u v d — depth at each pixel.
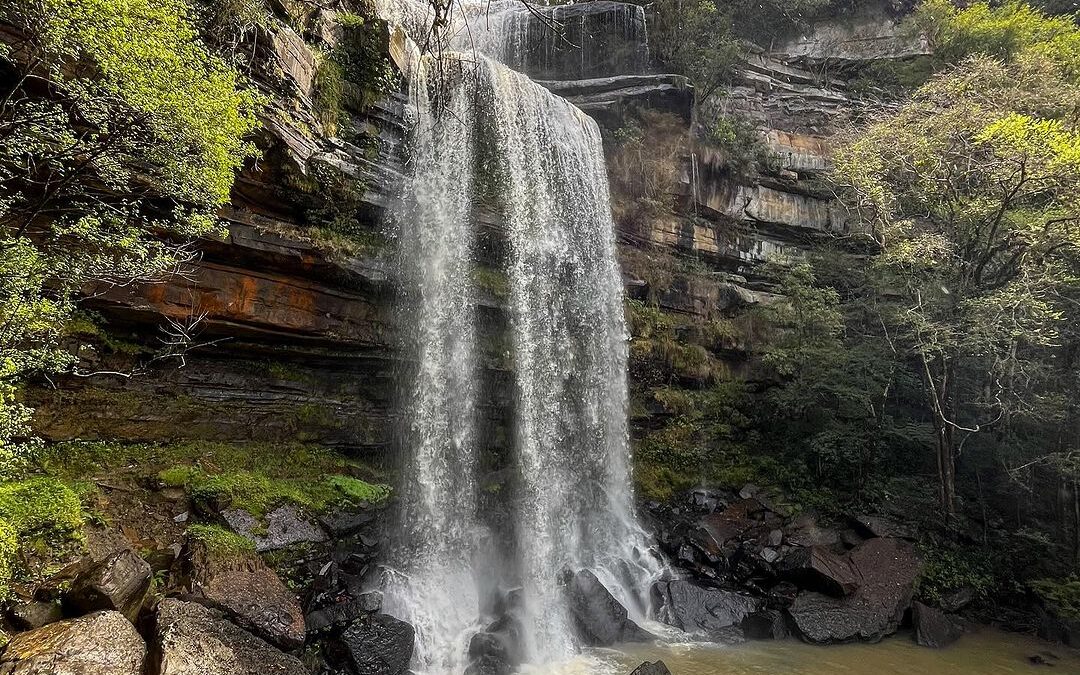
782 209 23.88
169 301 9.84
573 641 11.36
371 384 13.26
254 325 10.88
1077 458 14.70
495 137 15.58
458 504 13.22
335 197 11.86
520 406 14.95
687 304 20.91
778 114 27.39
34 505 7.31
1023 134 14.37
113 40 6.25
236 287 10.59
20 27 6.82
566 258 16.94
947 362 16.89
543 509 14.73
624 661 10.71
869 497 17.42
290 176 10.82
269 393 11.78
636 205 20.42
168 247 9.02
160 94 6.71
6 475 7.47
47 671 5.78
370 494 11.55
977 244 17.06
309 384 12.34
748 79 27.42
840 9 29.97
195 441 10.67
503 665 9.95
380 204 12.73
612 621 11.78
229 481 10.03
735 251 22.80
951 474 16.42
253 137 9.90
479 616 11.98
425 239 13.62
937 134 17.17
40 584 6.71
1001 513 17.38
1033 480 16.86
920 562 14.64
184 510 9.48
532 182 16.23
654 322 19.59
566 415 16.03
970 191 17.30
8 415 6.71
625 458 17.47
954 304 16.56
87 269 7.70
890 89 28.22
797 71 29.55
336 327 12.09
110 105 6.87
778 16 30.17
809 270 21.12
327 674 8.73
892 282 18.92
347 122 12.73
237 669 7.11
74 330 9.12
